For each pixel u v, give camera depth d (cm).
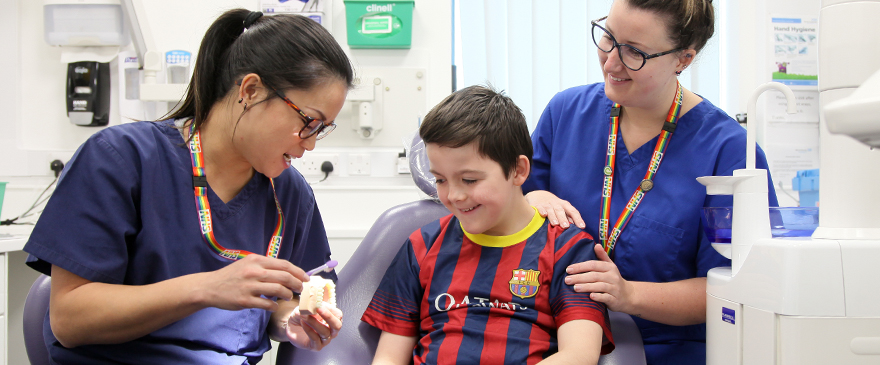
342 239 234
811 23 231
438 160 100
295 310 98
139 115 234
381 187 237
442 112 101
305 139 90
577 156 129
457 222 114
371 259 123
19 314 196
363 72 237
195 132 97
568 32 239
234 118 91
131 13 222
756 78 235
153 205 91
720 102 244
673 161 119
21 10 234
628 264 118
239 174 101
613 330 105
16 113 234
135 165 91
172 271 93
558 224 111
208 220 96
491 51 241
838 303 73
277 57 86
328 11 239
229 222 100
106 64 235
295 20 91
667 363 116
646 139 123
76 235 84
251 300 79
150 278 93
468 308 102
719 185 90
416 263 112
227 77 92
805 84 231
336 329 91
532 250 106
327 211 237
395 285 110
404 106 239
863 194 79
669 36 102
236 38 94
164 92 226
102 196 86
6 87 233
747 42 237
